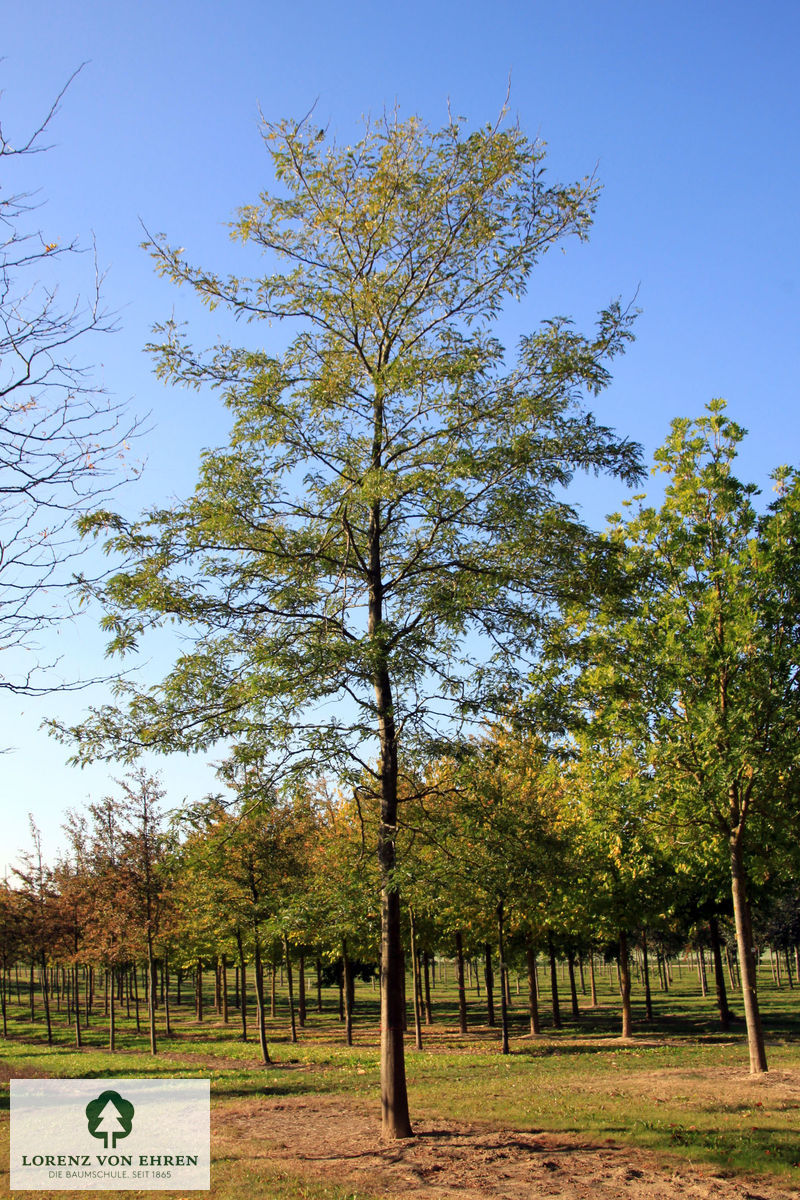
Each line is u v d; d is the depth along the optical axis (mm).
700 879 23141
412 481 10477
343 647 10031
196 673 10961
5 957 36281
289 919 10555
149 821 26328
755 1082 14391
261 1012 21953
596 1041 25078
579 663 11648
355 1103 14141
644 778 16438
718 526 16609
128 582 10539
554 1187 8352
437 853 11055
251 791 10539
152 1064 21609
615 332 11477
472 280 12039
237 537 11078
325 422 11695
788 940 44000
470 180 11727
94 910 27969
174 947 31859
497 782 12266
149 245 11375
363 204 11867
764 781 15523
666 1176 8688
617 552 11656
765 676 15211
